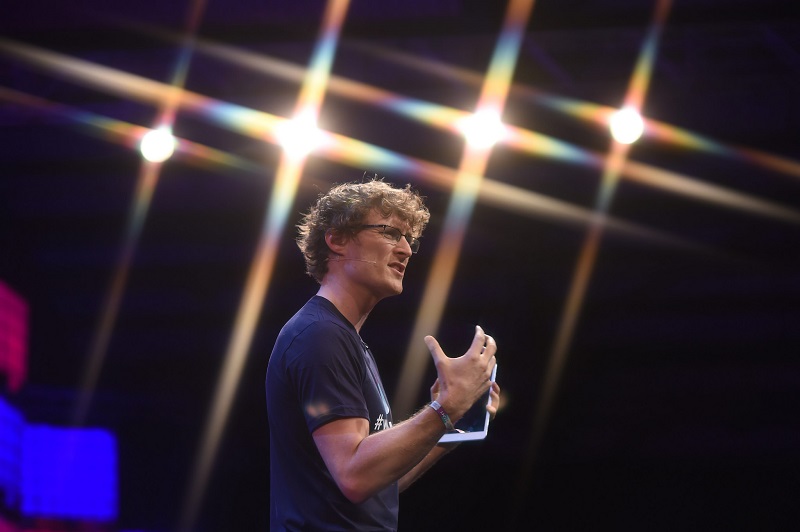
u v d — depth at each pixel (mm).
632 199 9859
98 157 9578
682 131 8648
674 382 11633
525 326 10680
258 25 7926
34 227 10555
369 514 2527
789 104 8453
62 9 7832
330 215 2760
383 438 2371
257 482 11648
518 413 10969
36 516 10195
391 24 7809
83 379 11109
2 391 10062
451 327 11328
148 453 11484
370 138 8773
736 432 11594
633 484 11602
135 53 8250
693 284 11438
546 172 9469
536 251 10273
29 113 8555
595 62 8227
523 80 8281
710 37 7891
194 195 10227
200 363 11789
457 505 11562
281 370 2547
